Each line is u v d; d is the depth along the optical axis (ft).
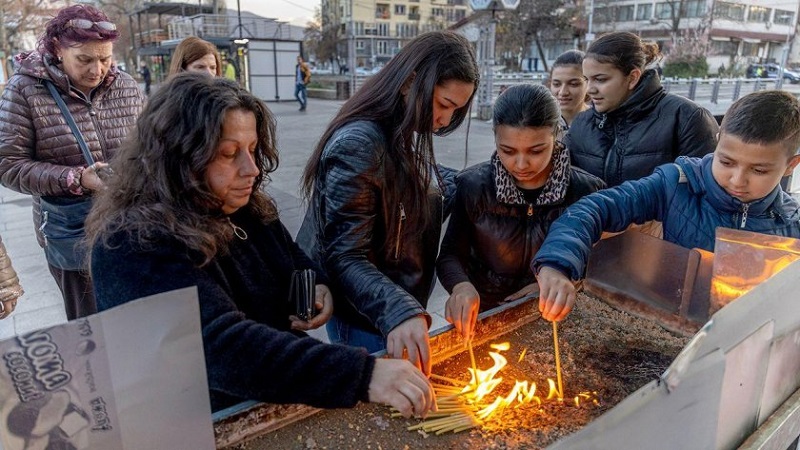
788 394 3.08
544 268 3.67
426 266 4.70
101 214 2.68
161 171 2.59
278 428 2.80
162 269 2.48
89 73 5.78
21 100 5.68
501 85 44.27
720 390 2.28
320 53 126.41
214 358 2.48
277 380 2.49
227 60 49.19
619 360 3.63
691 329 3.92
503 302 5.04
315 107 50.11
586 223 3.97
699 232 4.25
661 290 4.06
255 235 3.45
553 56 103.81
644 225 5.24
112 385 1.88
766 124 3.54
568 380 3.38
